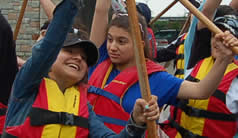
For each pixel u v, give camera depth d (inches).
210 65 129.8
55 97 91.0
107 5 127.0
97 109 114.2
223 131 126.2
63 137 89.2
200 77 128.7
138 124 85.5
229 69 129.0
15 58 127.0
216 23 130.8
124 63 118.6
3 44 121.6
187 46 137.3
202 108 126.8
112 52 116.8
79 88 98.1
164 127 135.1
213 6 127.1
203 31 130.6
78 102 94.3
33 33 334.0
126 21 116.2
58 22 86.3
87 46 95.2
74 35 94.3
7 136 87.7
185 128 129.0
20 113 89.4
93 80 119.3
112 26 117.1
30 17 334.3
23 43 335.6
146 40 120.4
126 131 86.4
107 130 92.9
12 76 125.9
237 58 151.6
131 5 88.5
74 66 93.6
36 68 87.7
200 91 107.6
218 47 103.4
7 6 335.0
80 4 88.0
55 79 94.3
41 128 87.7
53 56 87.6
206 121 126.1
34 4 332.5
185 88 110.2
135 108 84.6
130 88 114.5
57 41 86.5
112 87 115.0
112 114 112.8
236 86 127.2
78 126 91.0
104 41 126.5
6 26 122.3
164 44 327.6
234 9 147.8
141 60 87.7
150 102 83.6
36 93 90.7
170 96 111.1
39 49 87.2
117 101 113.3
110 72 120.6
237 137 128.3
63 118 89.7
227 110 126.0
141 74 87.2
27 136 86.8
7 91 125.4
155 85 112.1
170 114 135.6
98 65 123.3
